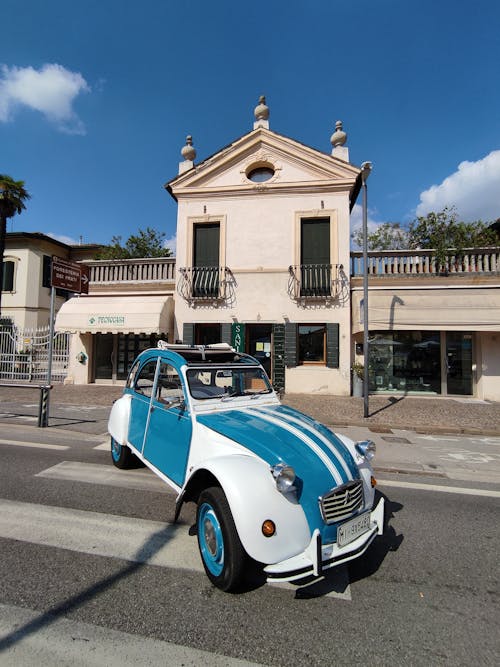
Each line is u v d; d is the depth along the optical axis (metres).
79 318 12.89
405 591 2.75
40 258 23.25
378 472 5.64
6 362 14.60
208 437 3.22
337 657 2.12
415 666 2.06
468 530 3.74
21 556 3.03
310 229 12.88
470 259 12.16
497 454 6.60
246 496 2.54
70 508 3.95
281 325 12.59
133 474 5.01
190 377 3.76
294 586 2.77
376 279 12.28
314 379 12.31
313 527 2.63
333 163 12.55
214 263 13.33
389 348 12.63
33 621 2.31
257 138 13.02
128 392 5.12
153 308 12.60
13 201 16.94
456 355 12.36
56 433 7.27
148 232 22.20
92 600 2.52
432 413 9.68
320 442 3.10
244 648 2.16
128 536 3.39
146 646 2.15
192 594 2.63
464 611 2.54
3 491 4.38
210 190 13.23
